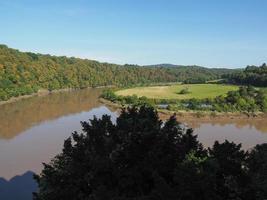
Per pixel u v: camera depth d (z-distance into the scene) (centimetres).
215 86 19275
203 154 1969
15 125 8894
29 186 4706
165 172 1859
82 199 1848
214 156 1883
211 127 9919
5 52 17488
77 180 1908
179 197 1641
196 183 1625
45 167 2119
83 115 10994
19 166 5509
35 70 18312
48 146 6775
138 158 1952
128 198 1714
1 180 4894
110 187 1869
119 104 13712
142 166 1872
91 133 2164
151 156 1878
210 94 15912
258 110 12231
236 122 10856
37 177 2219
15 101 13950
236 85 19662
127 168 1911
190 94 16150
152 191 1703
